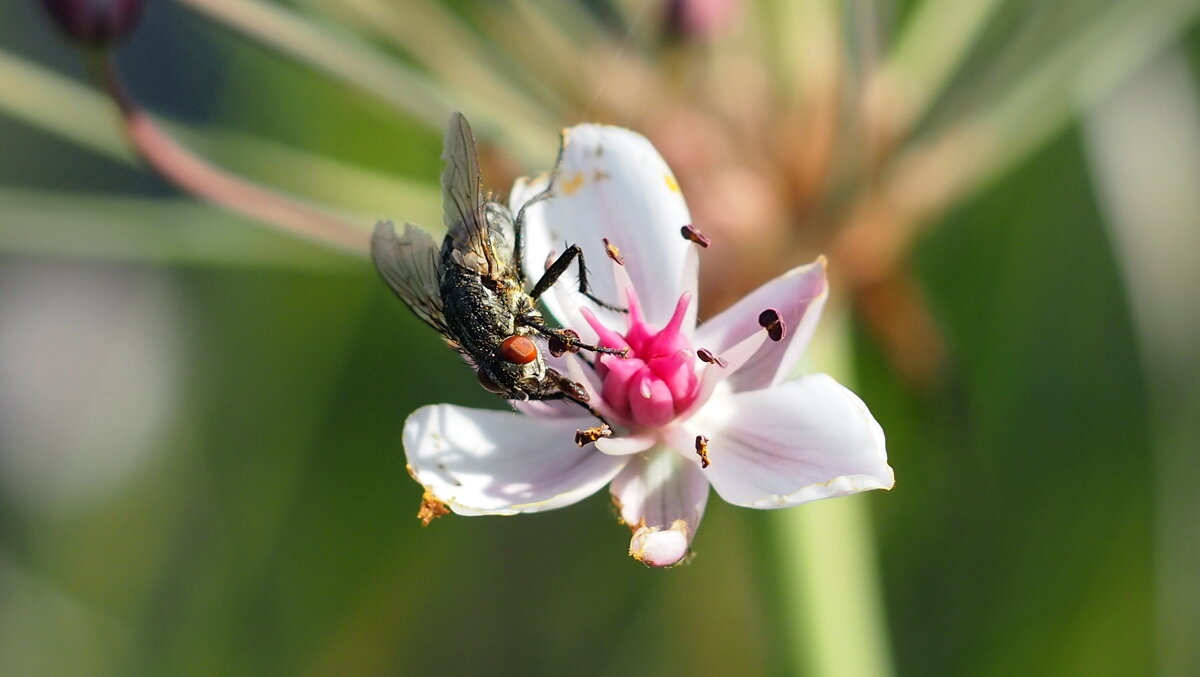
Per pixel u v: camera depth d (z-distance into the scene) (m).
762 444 0.19
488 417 0.20
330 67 0.22
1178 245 0.23
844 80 0.22
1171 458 0.23
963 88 0.23
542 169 0.22
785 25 0.23
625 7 0.23
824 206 0.22
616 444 0.19
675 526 0.19
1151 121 0.23
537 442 0.20
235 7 0.22
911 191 0.22
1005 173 0.23
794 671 0.21
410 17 0.23
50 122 0.22
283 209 0.22
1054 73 0.22
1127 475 0.23
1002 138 0.22
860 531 0.22
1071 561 0.23
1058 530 0.24
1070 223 0.24
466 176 0.20
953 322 0.24
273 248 0.23
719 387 0.20
